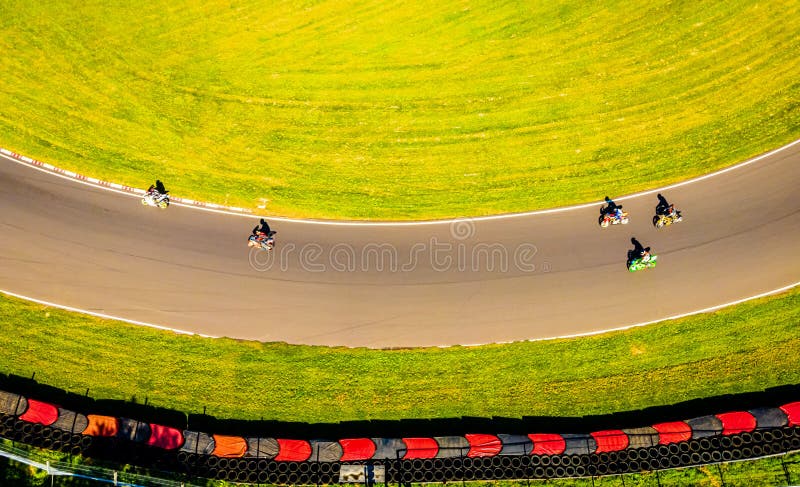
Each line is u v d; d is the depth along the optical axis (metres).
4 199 24.48
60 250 24.25
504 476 22.12
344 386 23.33
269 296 24.36
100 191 24.89
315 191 25.41
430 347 23.98
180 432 22.00
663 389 23.53
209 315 24.02
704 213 25.45
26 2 26.67
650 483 22.36
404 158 25.92
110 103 25.77
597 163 26.02
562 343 24.09
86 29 26.62
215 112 26.06
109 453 21.77
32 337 23.11
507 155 26.05
